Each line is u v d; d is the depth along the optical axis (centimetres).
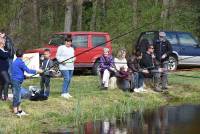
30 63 2181
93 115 1628
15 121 1437
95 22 4031
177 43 2592
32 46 3231
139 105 1858
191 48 2619
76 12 4575
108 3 3741
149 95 1998
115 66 1980
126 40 3178
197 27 3766
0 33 1548
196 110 1789
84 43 2394
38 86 1920
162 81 2108
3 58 1565
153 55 2061
